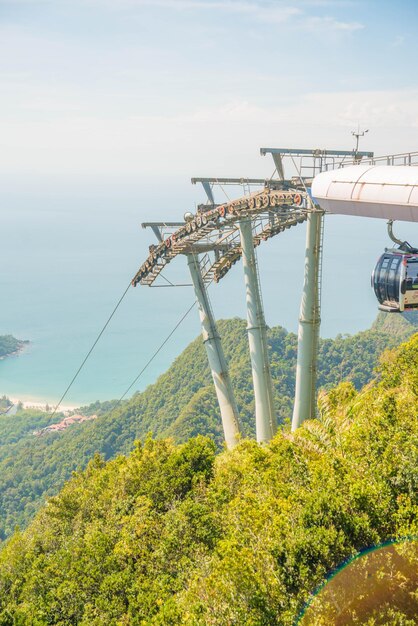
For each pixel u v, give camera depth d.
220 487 29.67
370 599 19.08
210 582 19.75
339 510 20.88
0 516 165.50
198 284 47.41
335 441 27.45
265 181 36.81
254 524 22.09
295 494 23.08
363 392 38.28
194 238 45.97
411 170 21.77
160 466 34.56
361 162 27.02
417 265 22.28
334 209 25.16
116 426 172.62
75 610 26.17
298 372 38.00
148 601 24.12
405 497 21.47
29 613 26.64
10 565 31.89
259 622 18.16
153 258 50.41
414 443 23.27
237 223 43.94
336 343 160.12
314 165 33.97
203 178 42.22
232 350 163.50
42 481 171.38
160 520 29.30
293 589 19.38
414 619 18.48
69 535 33.22
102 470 40.97
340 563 19.64
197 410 142.62
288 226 44.91
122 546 27.80
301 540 19.98
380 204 22.23
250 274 40.94
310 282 36.47
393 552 20.11
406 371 38.53
